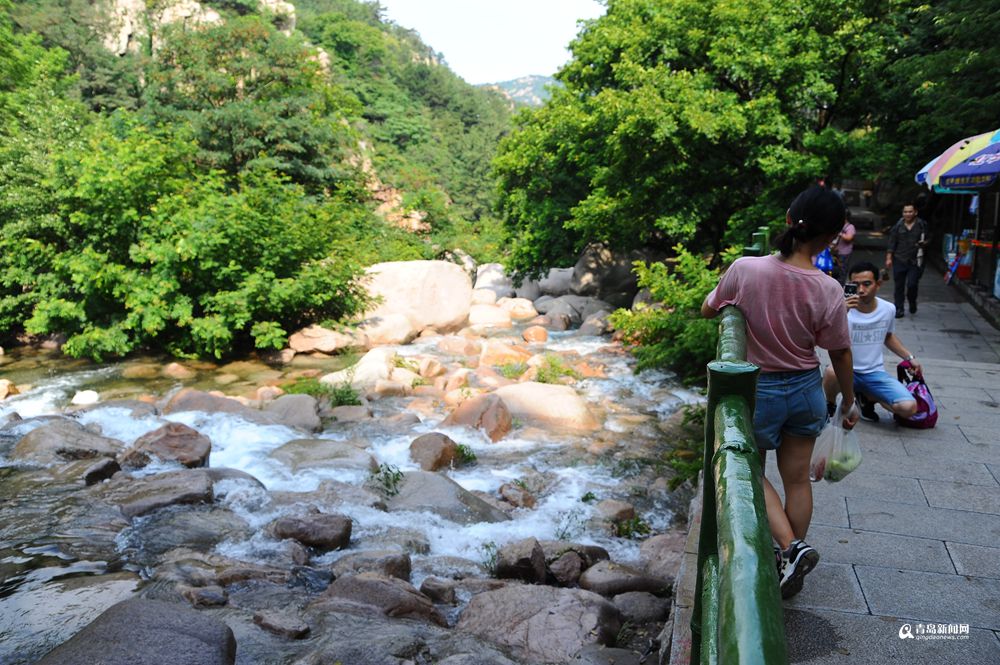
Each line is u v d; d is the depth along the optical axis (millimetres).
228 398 12289
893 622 3176
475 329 21266
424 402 13070
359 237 29234
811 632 3107
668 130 16438
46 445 9516
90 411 11586
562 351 17438
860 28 16688
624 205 19469
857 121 19000
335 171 32812
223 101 33844
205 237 16312
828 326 3027
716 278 13000
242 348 17719
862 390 5836
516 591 5727
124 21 56938
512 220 30719
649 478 9344
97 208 17016
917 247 13219
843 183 34969
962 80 13977
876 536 4016
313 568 6492
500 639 5129
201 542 7066
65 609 5641
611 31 21062
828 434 3447
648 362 13109
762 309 3055
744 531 1271
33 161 17469
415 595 5711
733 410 1762
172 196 17594
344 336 17859
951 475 4867
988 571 3621
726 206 20234
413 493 8375
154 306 16203
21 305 18031
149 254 16297
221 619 5316
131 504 7699
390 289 20000
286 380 15016
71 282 17359
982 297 13945
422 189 36156
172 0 60938
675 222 18297
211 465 9539
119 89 46781
